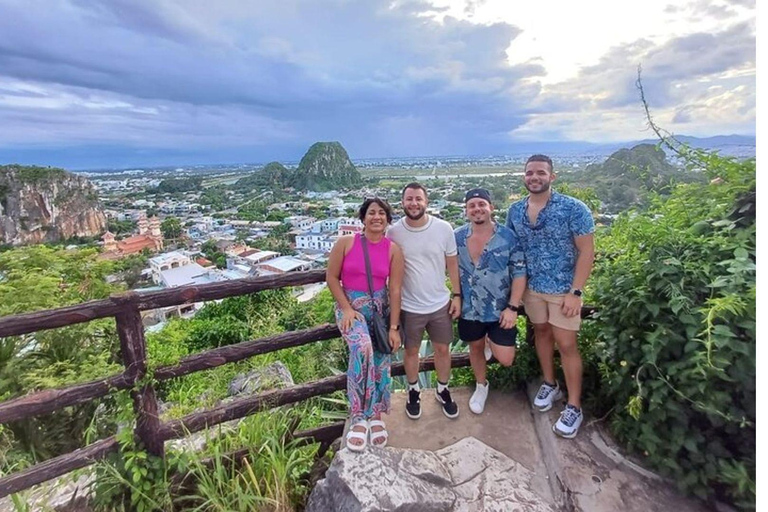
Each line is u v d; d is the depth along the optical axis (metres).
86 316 1.65
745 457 1.55
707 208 1.99
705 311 1.51
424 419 2.36
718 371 1.48
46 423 2.79
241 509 1.74
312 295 10.71
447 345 2.26
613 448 1.95
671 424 1.69
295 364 5.04
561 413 2.14
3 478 1.62
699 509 1.66
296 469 2.03
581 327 2.28
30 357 3.04
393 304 2.01
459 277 2.20
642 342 1.81
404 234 2.07
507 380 2.55
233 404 2.07
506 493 1.72
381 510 1.48
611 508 1.68
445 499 1.63
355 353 1.90
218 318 8.06
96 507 1.83
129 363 1.78
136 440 1.86
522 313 2.44
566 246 2.02
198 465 1.87
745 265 1.55
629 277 1.90
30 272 3.58
